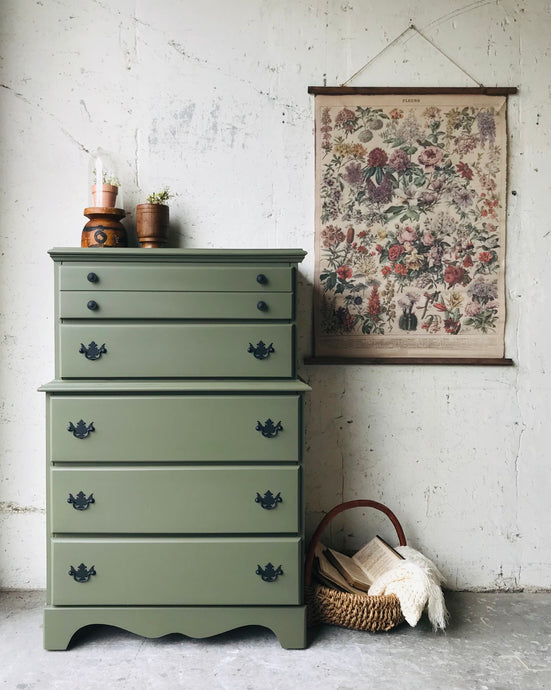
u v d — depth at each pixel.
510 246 2.69
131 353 2.19
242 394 2.20
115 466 2.20
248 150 2.66
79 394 2.19
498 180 2.67
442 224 2.68
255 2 2.65
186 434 2.20
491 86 2.67
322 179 2.66
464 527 2.71
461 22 2.66
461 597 2.67
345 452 2.71
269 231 2.68
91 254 2.16
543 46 2.67
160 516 2.19
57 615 2.19
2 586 2.68
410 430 2.71
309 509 2.71
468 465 2.71
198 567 2.19
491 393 2.71
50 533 2.20
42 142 2.65
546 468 2.71
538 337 2.70
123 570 2.19
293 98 2.66
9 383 2.67
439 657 2.18
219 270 2.20
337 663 2.14
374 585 2.36
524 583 2.71
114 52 2.64
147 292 2.19
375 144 2.66
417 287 2.68
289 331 2.21
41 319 2.67
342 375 2.70
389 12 2.66
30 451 2.68
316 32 2.66
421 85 2.67
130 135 2.65
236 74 2.66
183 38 2.65
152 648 2.23
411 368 2.70
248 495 2.20
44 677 2.04
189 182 2.66
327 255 2.68
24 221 2.65
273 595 2.21
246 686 2.00
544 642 2.29
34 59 2.63
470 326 2.69
